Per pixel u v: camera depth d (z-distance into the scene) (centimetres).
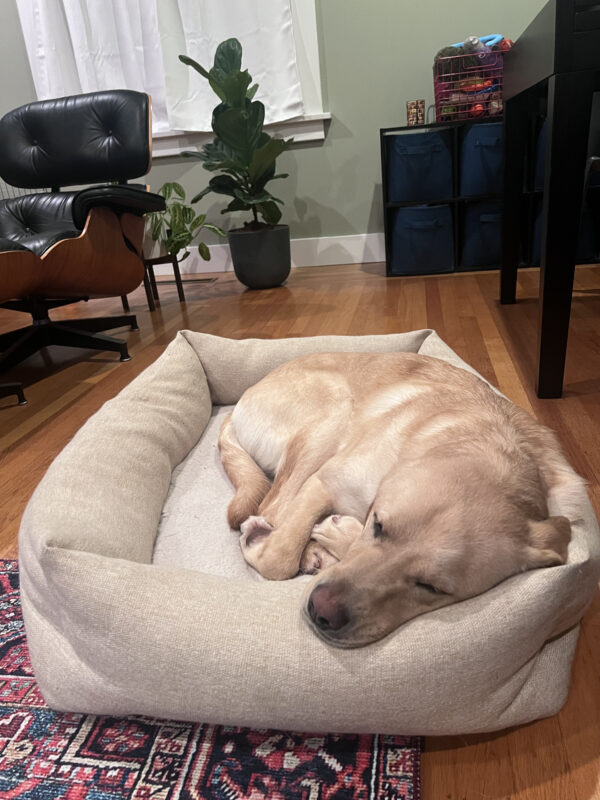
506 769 99
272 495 152
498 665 97
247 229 431
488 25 409
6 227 343
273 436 166
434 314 331
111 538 128
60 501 129
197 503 165
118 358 315
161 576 110
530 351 265
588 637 122
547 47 195
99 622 104
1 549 162
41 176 360
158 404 185
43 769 103
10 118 355
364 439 139
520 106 302
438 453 118
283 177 427
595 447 186
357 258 484
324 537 132
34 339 311
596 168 303
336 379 166
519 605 96
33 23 445
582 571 100
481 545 101
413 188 409
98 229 299
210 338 218
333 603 97
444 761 101
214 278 491
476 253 421
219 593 108
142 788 99
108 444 156
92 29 441
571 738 103
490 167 397
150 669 101
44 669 112
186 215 414
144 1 423
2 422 247
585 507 122
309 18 416
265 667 97
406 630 99
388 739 104
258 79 435
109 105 345
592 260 410
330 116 441
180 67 439
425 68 423
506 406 143
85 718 112
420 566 101
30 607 120
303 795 96
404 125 440
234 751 104
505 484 110
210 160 401
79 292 311
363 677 95
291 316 355
